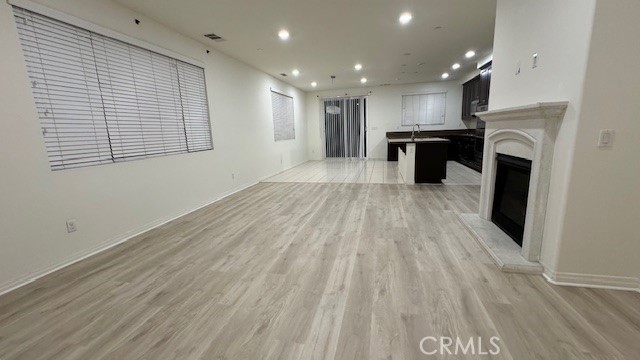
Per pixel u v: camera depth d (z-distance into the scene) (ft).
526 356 4.58
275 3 10.36
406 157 18.83
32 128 7.62
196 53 14.25
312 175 23.22
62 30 8.32
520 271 7.12
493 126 9.57
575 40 5.91
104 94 9.65
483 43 15.83
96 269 8.04
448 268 7.48
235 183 17.85
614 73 5.59
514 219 8.87
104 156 9.69
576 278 6.50
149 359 4.76
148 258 8.64
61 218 8.27
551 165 6.70
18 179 7.32
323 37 14.17
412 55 18.20
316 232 10.38
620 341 4.83
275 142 24.16
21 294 6.86
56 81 8.21
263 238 9.97
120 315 5.97
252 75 20.02
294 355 4.75
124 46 10.36
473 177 20.25
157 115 11.98
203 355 4.82
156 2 10.03
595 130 5.85
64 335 5.42
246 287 6.89
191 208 13.83
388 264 7.79
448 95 29.43
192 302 6.35
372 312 5.80
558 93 6.47
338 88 31.50
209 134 15.44
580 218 6.23
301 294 6.53
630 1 5.32
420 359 4.58
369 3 10.60
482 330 5.19
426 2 10.61
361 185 18.63
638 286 6.19
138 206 10.85
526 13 7.75
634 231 6.04
